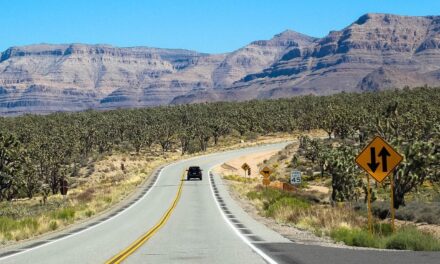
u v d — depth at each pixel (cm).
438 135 6284
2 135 6556
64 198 5316
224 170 8600
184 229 2420
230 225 2611
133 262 1381
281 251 1536
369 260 1314
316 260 1326
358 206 3634
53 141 9569
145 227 2558
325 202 4497
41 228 2466
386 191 5128
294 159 8231
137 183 6353
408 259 1323
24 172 6869
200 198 4594
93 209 3612
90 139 11550
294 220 2677
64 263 1396
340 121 9575
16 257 1550
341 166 4519
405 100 10769
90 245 1838
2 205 5603
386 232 1947
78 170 9538
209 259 1413
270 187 5184
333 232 1991
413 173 3656
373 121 7350
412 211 3244
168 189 5566
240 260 1380
